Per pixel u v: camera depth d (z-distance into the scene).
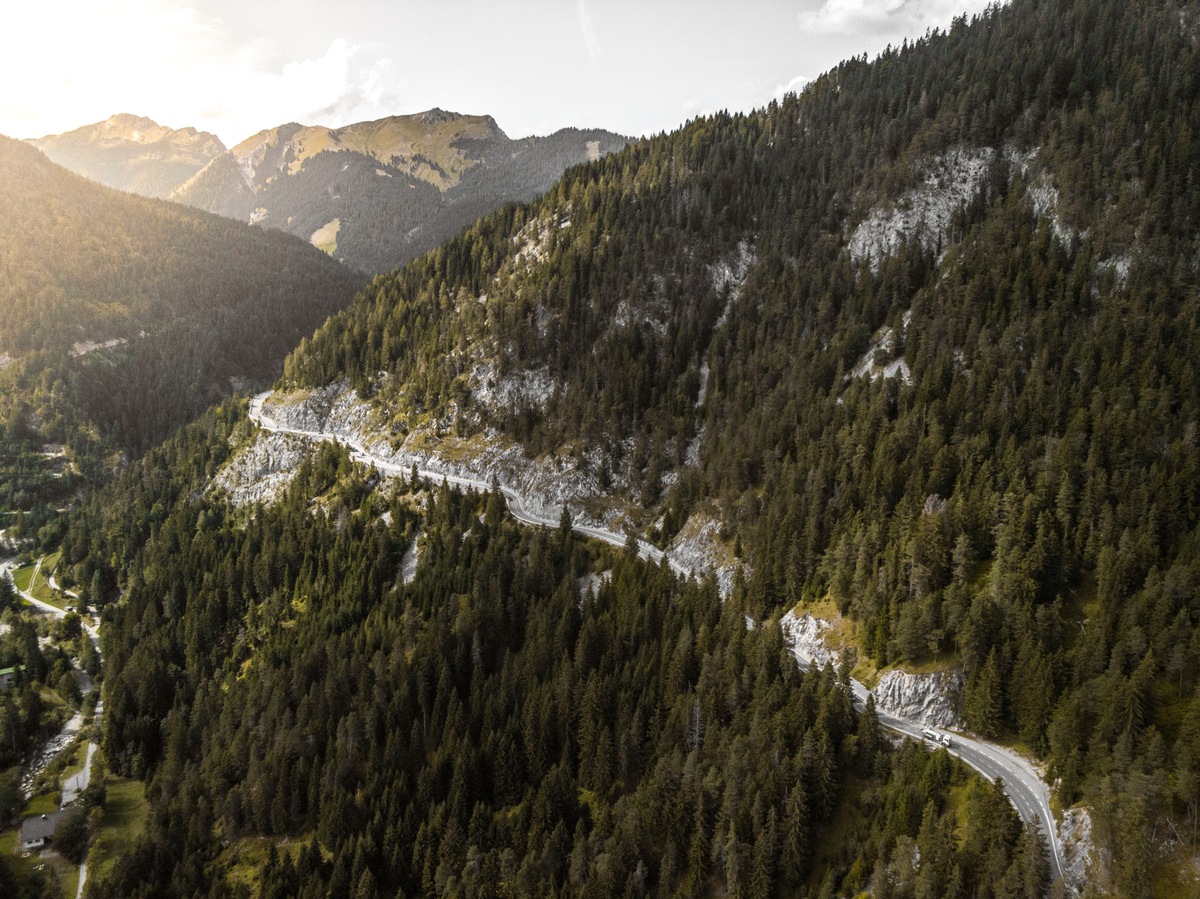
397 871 123.12
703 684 131.00
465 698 151.25
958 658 120.69
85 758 164.75
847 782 112.50
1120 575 117.75
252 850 135.25
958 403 157.38
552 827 121.62
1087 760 100.06
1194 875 86.62
